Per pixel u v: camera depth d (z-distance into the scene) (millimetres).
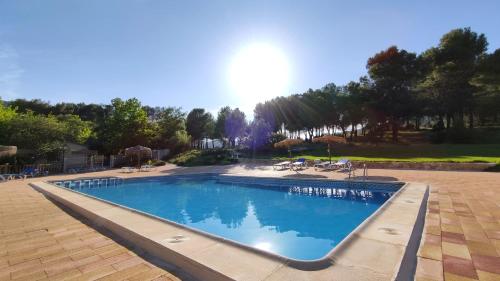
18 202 8711
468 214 5750
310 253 5664
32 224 5957
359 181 12016
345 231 7137
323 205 10023
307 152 36031
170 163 29016
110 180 16781
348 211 9055
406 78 34594
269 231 7285
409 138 38625
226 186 15383
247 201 11367
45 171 19516
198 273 3262
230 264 3219
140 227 4926
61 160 22828
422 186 9328
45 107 55406
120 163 25984
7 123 24891
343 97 40375
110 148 29469
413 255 3568
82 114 64062
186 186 15570
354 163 19344
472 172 14383
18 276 3350
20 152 22062
